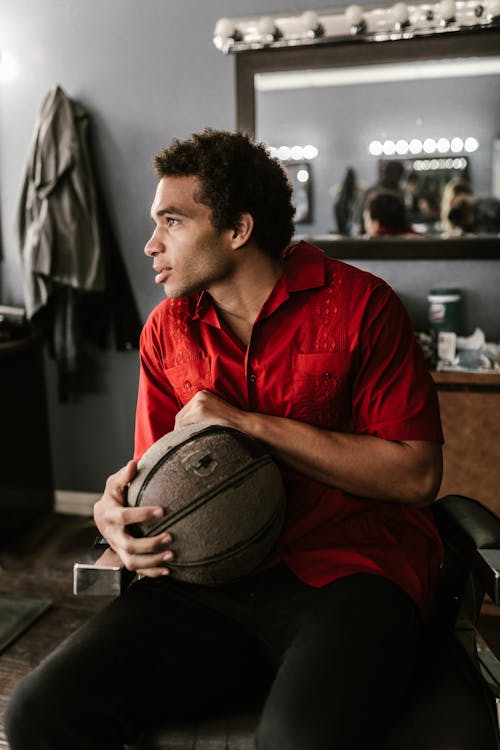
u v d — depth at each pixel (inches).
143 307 112.4
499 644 78.3
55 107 103.0
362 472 43.0
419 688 37.7
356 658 35.8
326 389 44.7
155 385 50.1
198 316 47.1
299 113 108.0
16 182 113.5
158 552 38.5
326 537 44.3
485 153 108.3
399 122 108.6
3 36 109.8
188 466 38.9
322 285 44.8
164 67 105.3
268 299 44.5
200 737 36.9
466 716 35.2
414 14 94.6
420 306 105.6
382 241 104.9
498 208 108.7
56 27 107.7
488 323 103.5
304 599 41.2
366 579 40.9
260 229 43.7
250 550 38.5
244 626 42.4
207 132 44.9
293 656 37.1
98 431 117.5
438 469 44.4
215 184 42.1
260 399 45.7
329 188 111.2
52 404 118.3
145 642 40.1
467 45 96.3
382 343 44.2
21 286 116.6
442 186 109.3
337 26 97.3
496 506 88.5
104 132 108.9
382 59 99.2
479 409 87.8
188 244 43.2
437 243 102.7
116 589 39.5
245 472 38.8
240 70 103.0
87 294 108.3
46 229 102.0
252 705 39.2
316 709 33.5
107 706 36.6
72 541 107.4
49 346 111.9
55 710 35.7
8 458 105.8
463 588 44.7
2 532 104.8
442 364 93.8
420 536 45.8
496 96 106.4
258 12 100.3
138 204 109.6
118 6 104.9
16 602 88.1
